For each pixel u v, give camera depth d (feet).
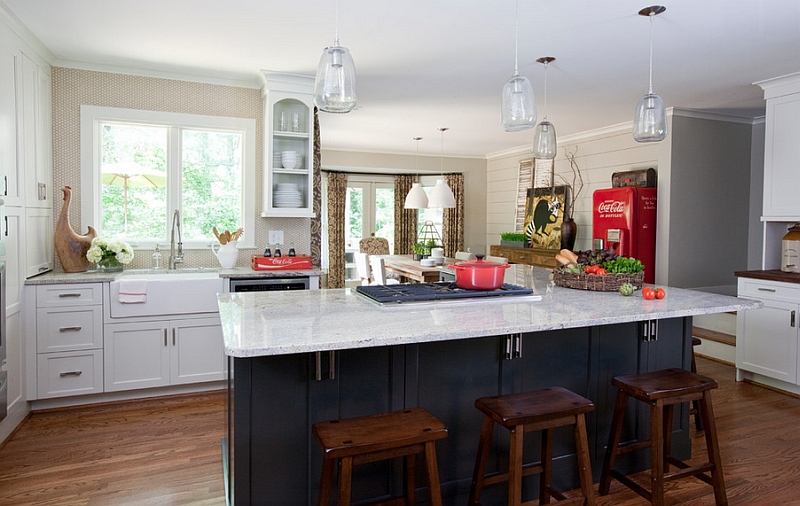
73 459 8.84
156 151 13.43
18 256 10.14
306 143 13.94
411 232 29.01
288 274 12.64
